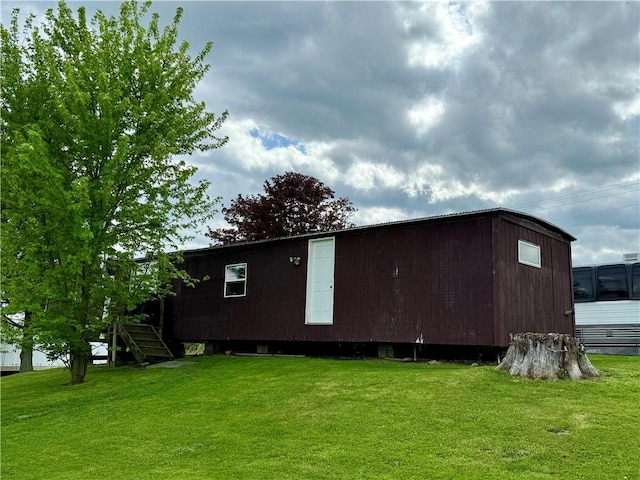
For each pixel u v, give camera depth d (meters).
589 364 8.30
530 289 11.13
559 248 12.70
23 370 19.00
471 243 10.43
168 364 13.66
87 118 11.03
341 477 4.99
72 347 11.64
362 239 12.16
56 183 10.36
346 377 9.28
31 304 10.74
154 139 12.21
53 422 8.44
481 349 10.58
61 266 10.79
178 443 6.52
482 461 5.14
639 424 5.81
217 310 15.05
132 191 11.80
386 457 5.41
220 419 7.40
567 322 12.53
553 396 7.04
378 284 11.66
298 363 11.59
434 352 11.46
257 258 14.34
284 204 25.28
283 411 7.47
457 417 6.45
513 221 10.81
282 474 5.15
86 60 11.78
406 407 7.02
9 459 6.45
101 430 7.48
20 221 10.90
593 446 5.29
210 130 14.08
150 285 12.16
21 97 11.55
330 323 12.34
